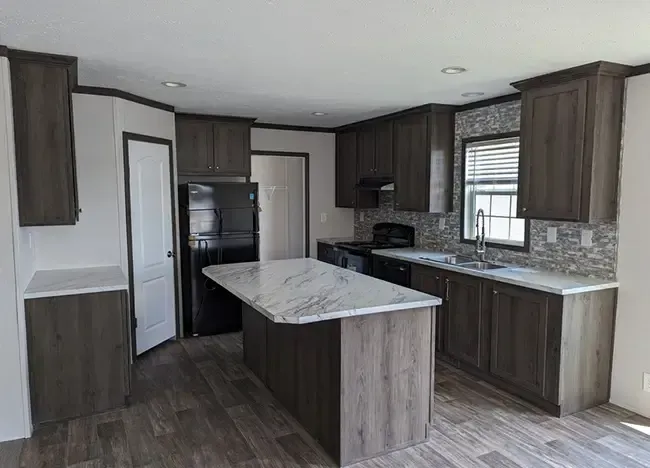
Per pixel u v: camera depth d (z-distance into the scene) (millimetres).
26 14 2236
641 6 2111
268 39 2607
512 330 3482
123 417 3199
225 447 2822
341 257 5672
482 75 3402
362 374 2650
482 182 4516
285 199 6203
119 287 3242
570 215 3297
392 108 4832
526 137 3588
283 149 6078
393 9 2166
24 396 2941
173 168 4855
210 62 3098
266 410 3314
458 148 4719
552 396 3205
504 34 2508
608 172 3236
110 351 3250
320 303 2658
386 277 4859
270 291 2994
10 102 2816
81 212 3920
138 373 3994
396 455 2738
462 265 4102
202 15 2252
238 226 5125
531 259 4008
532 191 3562
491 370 3678
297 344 3105
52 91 2984
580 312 3188
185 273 5078
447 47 2748
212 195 4992
